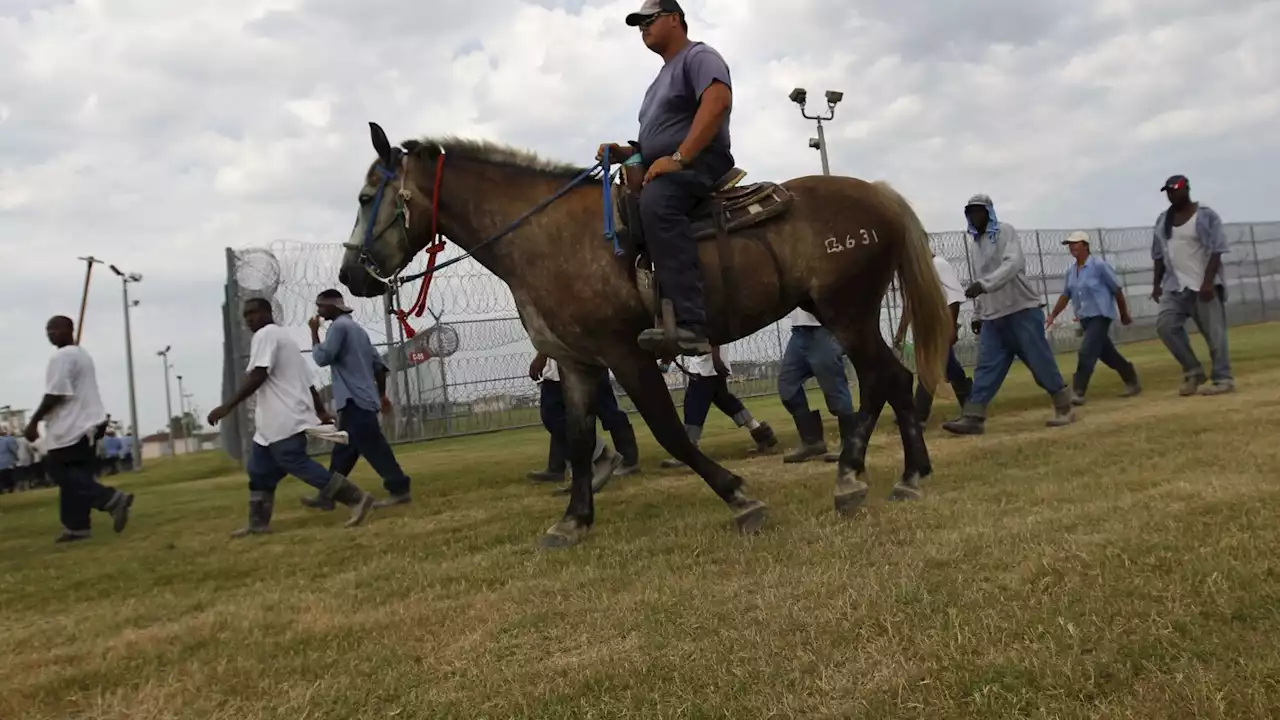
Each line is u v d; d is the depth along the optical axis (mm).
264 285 12391
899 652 2732
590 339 4602
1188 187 8914
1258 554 3203
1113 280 9258
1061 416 7859
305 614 3867
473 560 4652
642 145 4574
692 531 4734
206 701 2934
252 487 6434
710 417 13555
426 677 2982
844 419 7387
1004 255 7625
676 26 4602
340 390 7012
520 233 4727
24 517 9367
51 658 3559
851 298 4777
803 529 4426
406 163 4980
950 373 8609
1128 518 3891
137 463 24172
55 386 6727
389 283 5086
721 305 4523
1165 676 2398
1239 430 6109
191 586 4762
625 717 2527
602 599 3600
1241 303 26219
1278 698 2215
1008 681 2463
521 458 10203
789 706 2469
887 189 5023
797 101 17250
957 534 3953
